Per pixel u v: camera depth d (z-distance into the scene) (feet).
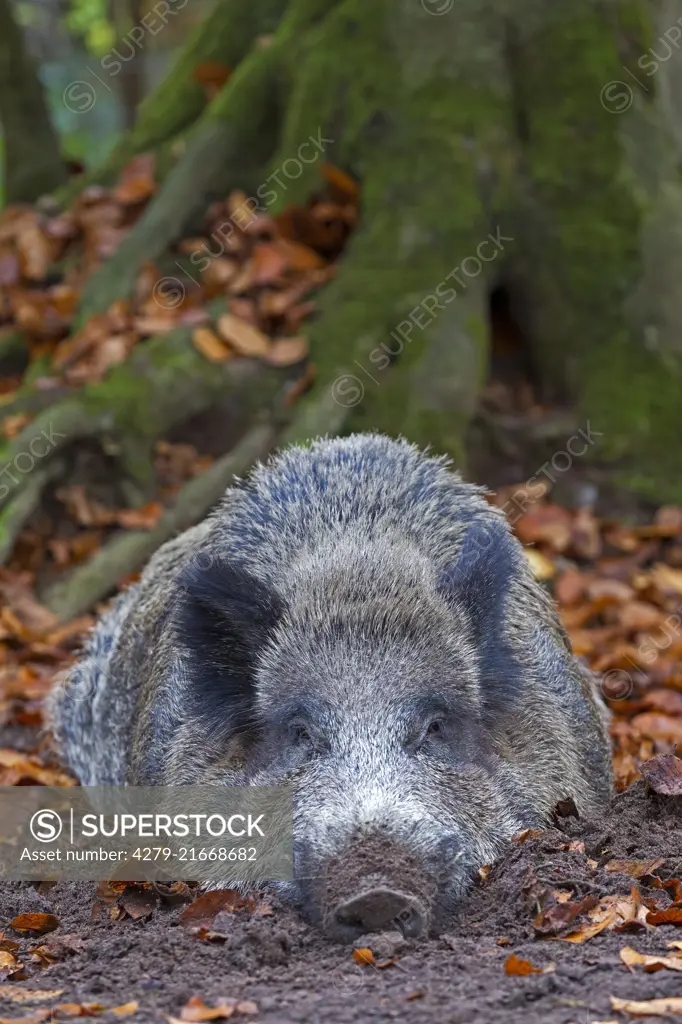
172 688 24.80
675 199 46.16
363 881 18.24
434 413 41.88
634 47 45.57
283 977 17.57
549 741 23.79
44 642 37.52
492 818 21.31
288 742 21.26
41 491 41.29
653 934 18.31
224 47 50.08
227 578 22.57
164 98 50.96
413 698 20.81
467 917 19.77
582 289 44.78
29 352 46.93
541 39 44.86
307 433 41.34
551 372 45.47
